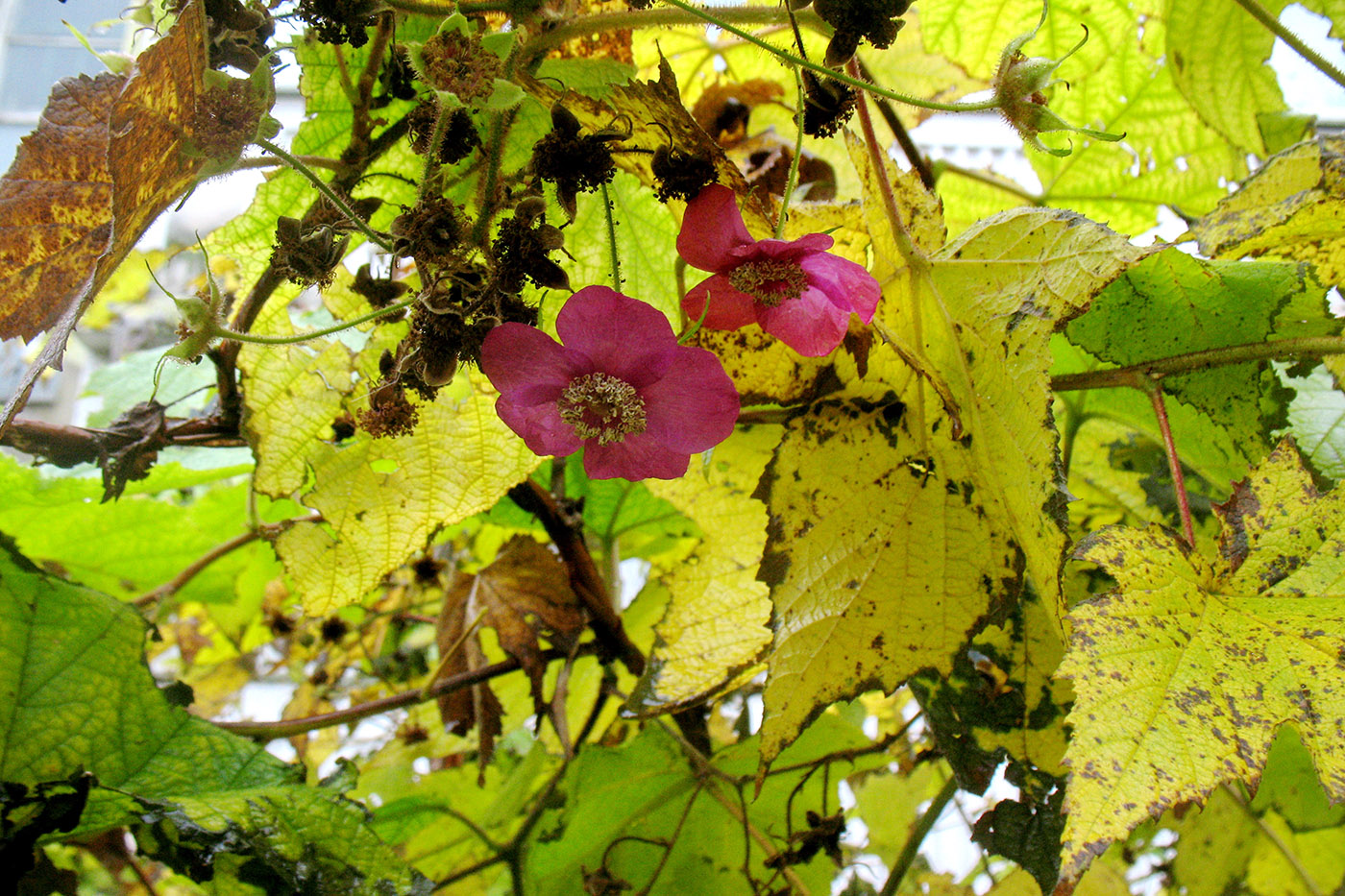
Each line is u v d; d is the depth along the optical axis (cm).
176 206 22
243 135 21
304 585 31
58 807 27
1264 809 39
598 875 37
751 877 35
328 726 34
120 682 30
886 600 26
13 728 28
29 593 29
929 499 26
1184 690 22
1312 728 22
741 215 25
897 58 38
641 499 40
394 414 26
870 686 25
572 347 23
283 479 31
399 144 29
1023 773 29
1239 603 24
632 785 38
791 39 32
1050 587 23
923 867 53
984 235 25
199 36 21
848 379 27
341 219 25
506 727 47
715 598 31
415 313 23
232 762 30
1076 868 21
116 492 31
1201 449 33
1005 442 24
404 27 28
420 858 42
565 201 23
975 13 37
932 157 39
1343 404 33
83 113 22
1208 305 28
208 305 23
